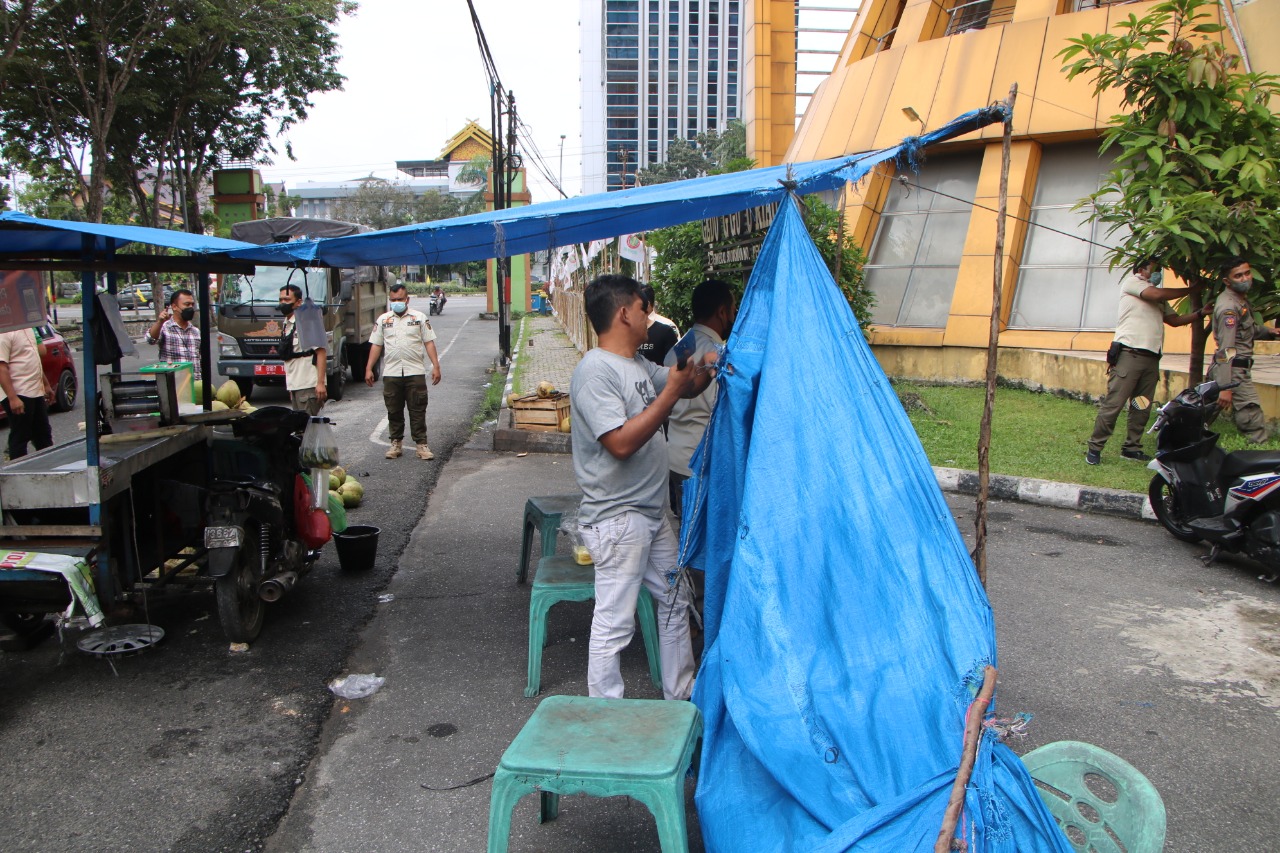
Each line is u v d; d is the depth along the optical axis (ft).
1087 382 35.78
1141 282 25.79
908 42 48.19
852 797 8.14
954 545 10.03
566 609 18.12
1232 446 25.93
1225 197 23.04
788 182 11.57
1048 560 20.33
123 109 70.69
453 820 10.98
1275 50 36.22
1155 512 22.00
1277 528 18.04
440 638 16.60
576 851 10.29
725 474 11.18
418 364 31.65
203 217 94.02
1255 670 14.71
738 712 9.18
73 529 14.05
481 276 245.86
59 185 87.45
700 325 16.08
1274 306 24.81
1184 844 10.30
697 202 14.29
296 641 16.44
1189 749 12.33
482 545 22.31
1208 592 18.24
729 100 360.89
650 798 8.29
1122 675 14.60
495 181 65.21
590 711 9.57
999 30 44.09
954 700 8.62
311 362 27.91
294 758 12.42
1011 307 43.11
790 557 9.77
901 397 36.45
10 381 24.97
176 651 15.99
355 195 247.50
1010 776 7.82
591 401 11.43
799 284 10.91
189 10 66.64
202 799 11.40
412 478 29.35
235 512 15.80
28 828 10.78
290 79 77.92
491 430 37.42
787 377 10.40
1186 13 22.50
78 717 13.56
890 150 12.16
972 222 43.78
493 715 13.65
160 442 16.06
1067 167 43.32
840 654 9.32
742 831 8.57
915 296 45.73
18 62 59.06
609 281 11.82
